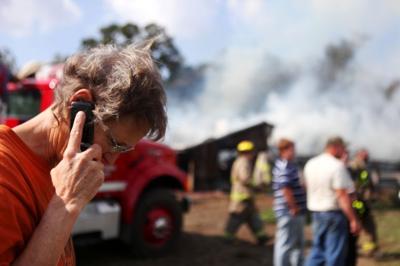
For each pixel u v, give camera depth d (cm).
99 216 507
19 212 99
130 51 116
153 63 115
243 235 708
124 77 107
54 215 101
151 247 562
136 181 544
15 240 97
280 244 455
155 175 559
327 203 414
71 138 105
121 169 533
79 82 110
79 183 103
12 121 501
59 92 112
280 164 462
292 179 455
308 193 438
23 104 508
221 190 1319
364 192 565
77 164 103
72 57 114
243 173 644
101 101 107
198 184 1342
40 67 509
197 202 1081
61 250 101
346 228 414
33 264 97
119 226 534
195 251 608
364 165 558
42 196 109
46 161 114
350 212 403
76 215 102
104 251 598
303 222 460
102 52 114
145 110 110
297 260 453
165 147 589
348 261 433
